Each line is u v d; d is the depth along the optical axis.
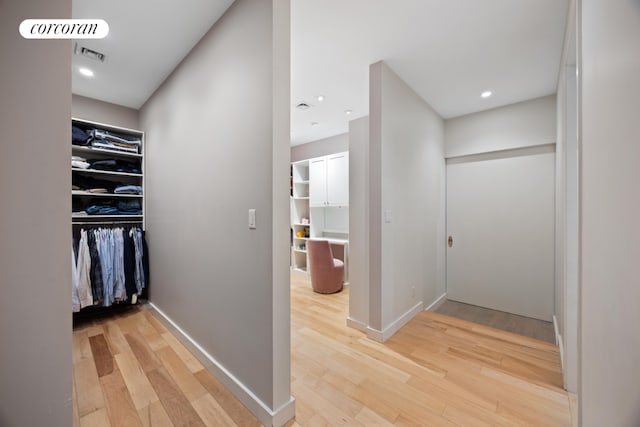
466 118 3.50
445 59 2.27
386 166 2.39
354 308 2.69
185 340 2.23
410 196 2.82
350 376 1.84
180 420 1.46
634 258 0.52
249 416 1.49
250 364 1.56
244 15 1.56
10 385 0.85
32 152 0.88
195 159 2.10
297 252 5.25
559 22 1.81
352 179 2.72
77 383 1.77
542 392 1.67
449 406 1.55
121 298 2.87
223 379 1.75
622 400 0.58
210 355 1.93
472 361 2.02
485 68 2.41
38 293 0.89
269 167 1.41
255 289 1.51
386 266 2.41
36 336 0.88
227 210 1.74
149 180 3.01
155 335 2.45
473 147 3.45
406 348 2.21
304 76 2.58
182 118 2.28
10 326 0.85
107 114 3.10
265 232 1.45
